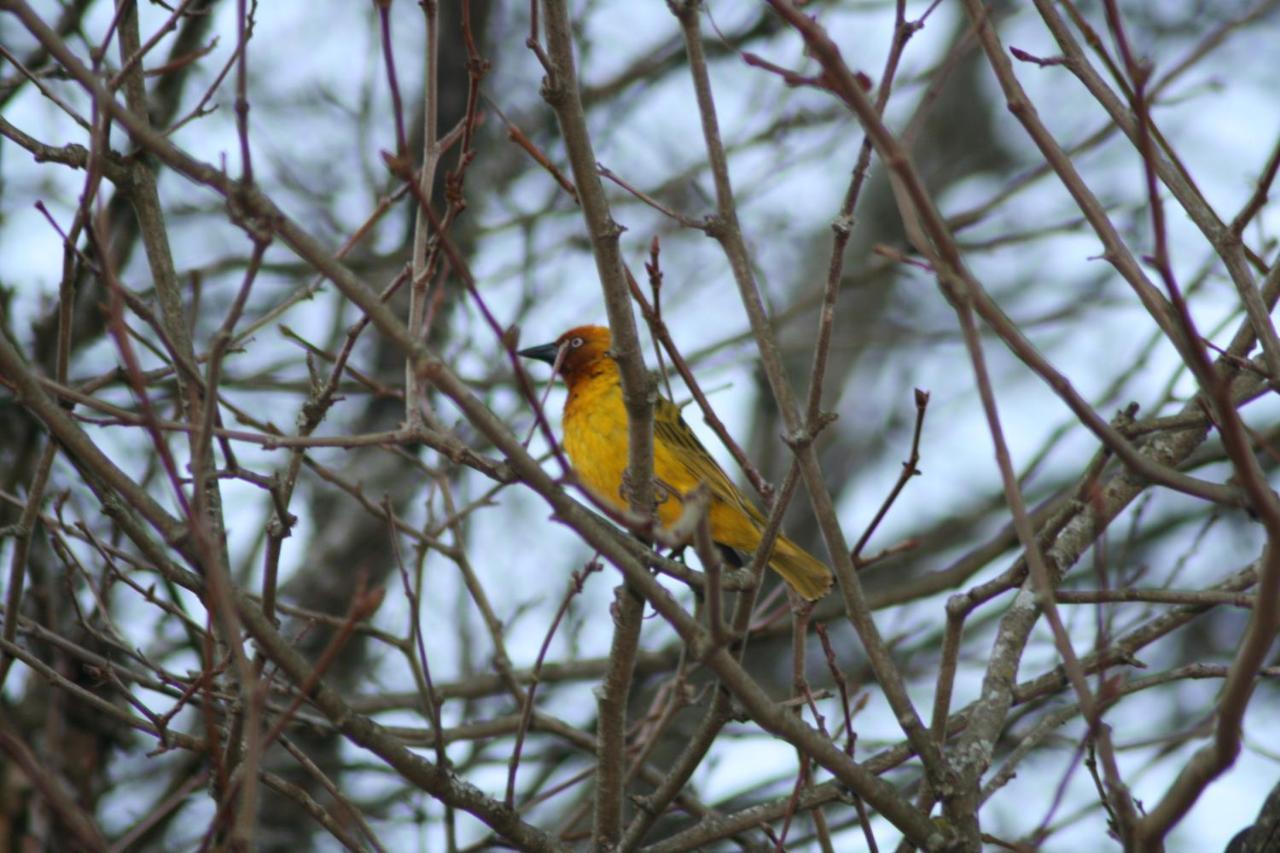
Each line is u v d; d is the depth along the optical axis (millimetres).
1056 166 7359
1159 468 6223
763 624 11336
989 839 8055
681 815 14773
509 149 18078
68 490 9102
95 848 7469
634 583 7109
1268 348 7281
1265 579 5949
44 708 11625
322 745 14727
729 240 7707
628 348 7723
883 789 7809
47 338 13211
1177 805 6527
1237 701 6188
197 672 9469
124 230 13133
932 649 17469
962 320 6219
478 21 18078
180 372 7875
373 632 10328
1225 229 7574
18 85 12859
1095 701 7406
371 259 16719
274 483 7781
